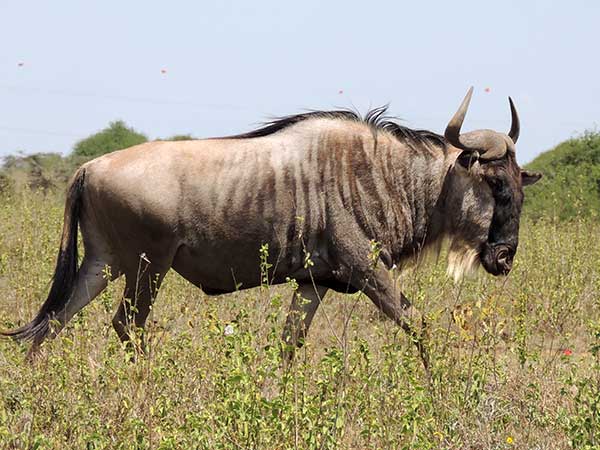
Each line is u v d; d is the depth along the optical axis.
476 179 31.66
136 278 30.27
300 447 19.77
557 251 46.16
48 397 22.11
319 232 30.44
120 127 146.00
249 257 30.33
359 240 30.50
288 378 19.94
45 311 30.38
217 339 23.33
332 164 30.34
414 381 21.06
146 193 29.47
